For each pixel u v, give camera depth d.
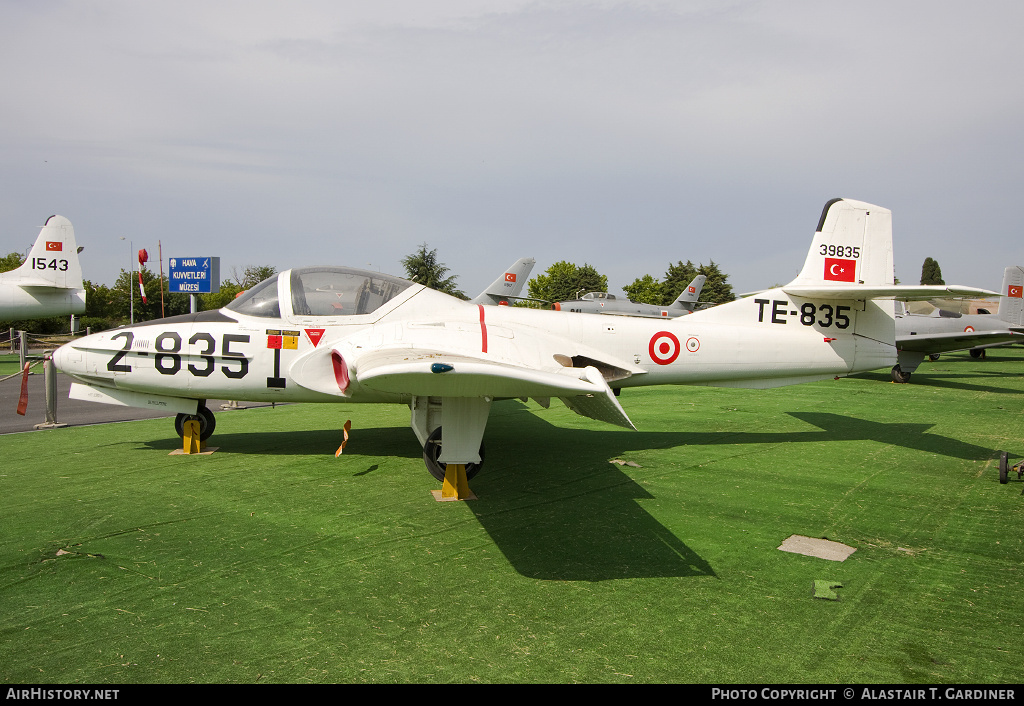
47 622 3.30
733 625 3.35
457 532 4.75
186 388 6.96
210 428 7.55
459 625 3.32
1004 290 22.31
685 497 5.71
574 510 5.30
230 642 3.12
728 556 4.33
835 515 5.24
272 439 8.17
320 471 6.50
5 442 7.92
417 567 4.08
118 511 5.12
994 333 15.50
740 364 7.96
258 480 6.12
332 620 3.36
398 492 5.75
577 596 3.68
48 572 3.93
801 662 3.00
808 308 8.14
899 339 15.62
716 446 7.96
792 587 3.84
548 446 7.90
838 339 8.20
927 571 4.11
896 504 5.55
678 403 12.12
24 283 20.08
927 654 3.09
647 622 3.37
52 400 9.02
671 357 7.74
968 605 3.62
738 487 6.05
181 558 4.18
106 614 3.39
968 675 2.91
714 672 2.91
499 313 7.45
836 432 8.99
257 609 3.47
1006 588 3.85
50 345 27.84
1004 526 5.00
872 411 11.04
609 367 7.51
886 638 3.24
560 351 7.04
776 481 6.28
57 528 4.71
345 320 7.03
